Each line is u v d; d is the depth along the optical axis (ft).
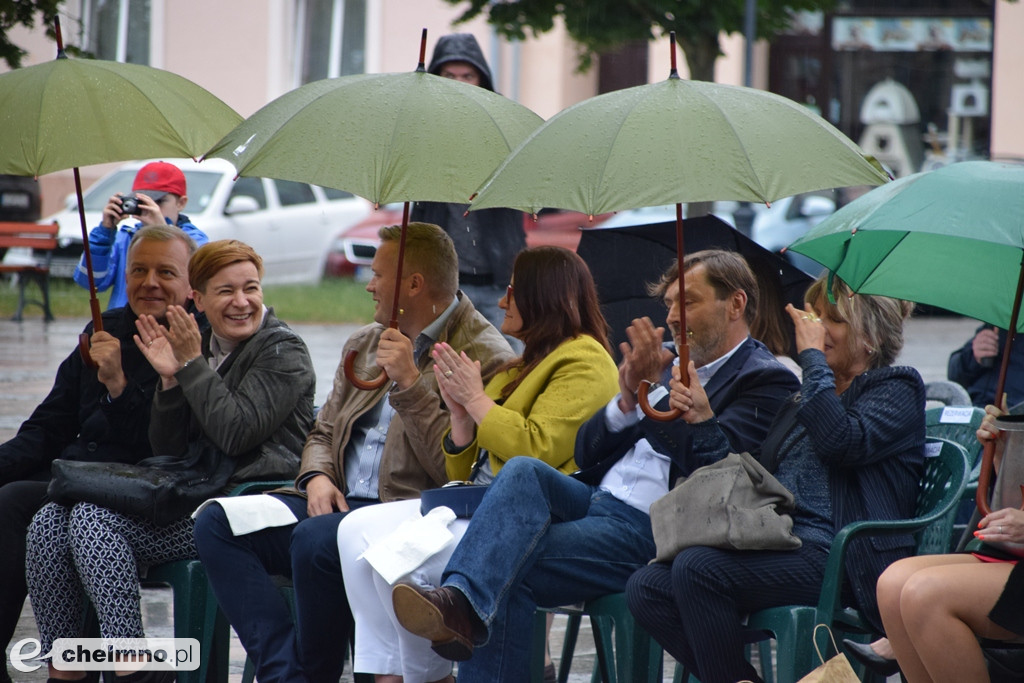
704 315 45.27
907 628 38.27
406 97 42.68
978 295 44.24
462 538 40.96
